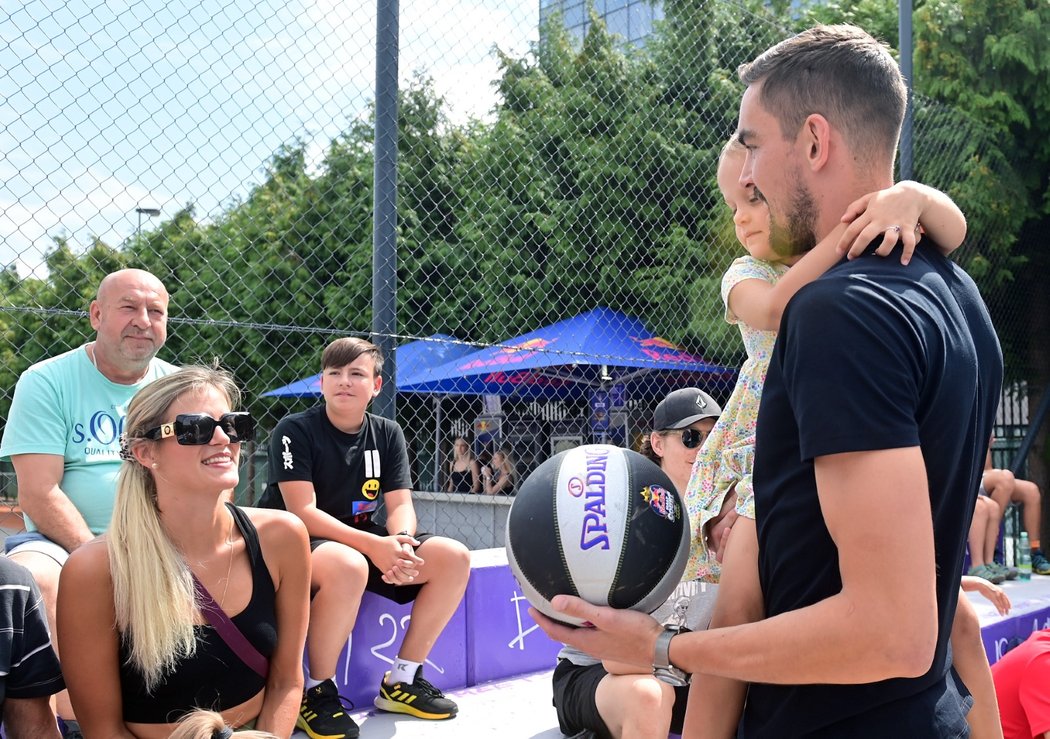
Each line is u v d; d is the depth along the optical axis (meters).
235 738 1.78
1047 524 8.07
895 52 9.22
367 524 3.44
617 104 7.46
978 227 7.80
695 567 2.56
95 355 3.07
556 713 3.10
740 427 2.21
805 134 1.26
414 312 9.70
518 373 9.45
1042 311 8.69
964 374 1.12
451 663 3.44
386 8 3.90
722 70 7.41
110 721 2.12
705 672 1.21
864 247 1.18
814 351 1.05
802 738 1.18
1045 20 8.29
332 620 2.86
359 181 10.12
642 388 8.23
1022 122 8.37
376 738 2.86
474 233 7.92
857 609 1.00
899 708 1.14
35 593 1.94
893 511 0.98
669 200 7.58
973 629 1.83
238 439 2.19
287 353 10.40
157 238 6.77
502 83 7.42
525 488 1.53
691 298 7.87
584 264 7.74
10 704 1.91
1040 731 2.39
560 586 1.43
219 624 2.19
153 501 2.14
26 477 2.82
